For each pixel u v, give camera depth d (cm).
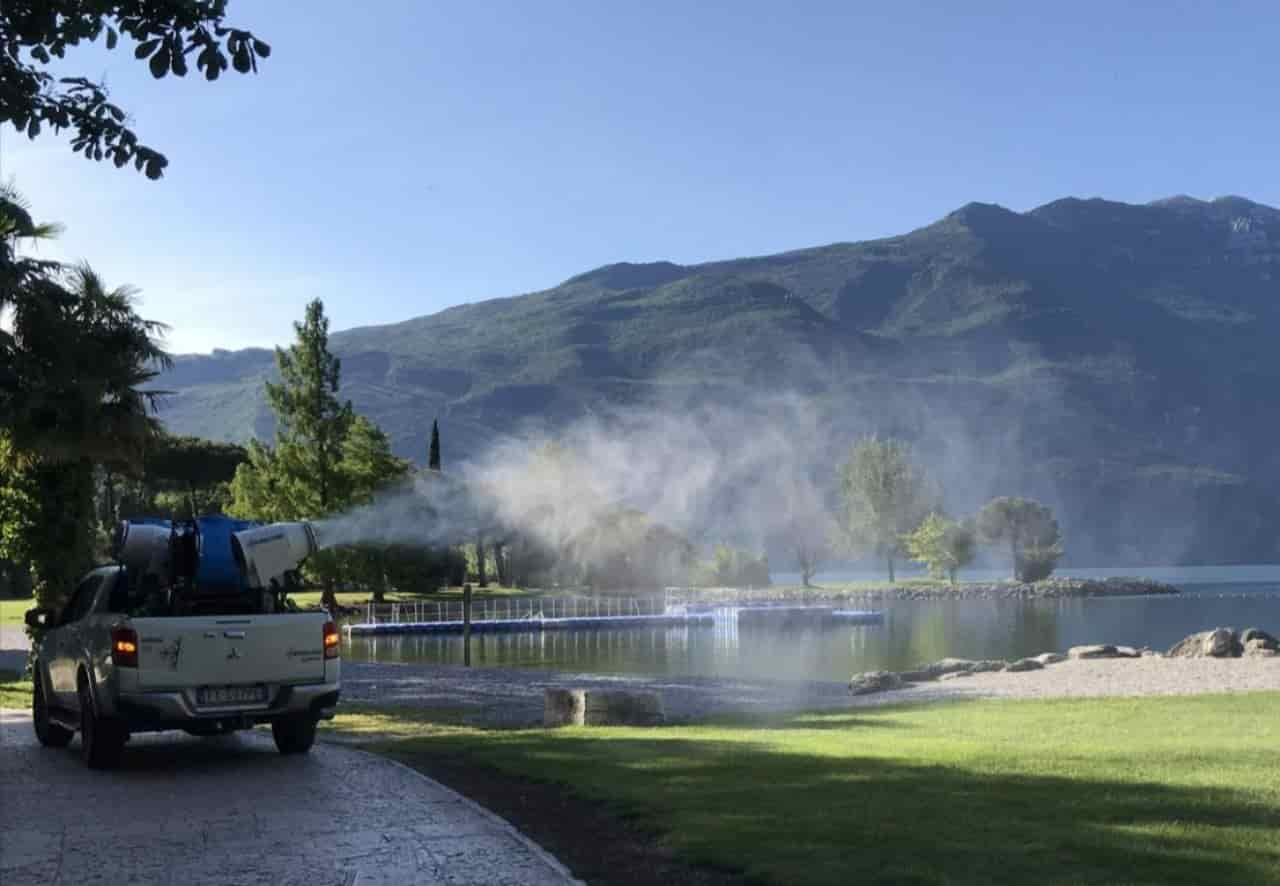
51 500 2266
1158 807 823
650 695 1647
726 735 1362
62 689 1272
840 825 784
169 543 1227
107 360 2092
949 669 2627
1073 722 1395
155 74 899
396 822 849
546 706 1716
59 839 802
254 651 1130
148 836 809
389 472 6250
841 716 1703
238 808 907
